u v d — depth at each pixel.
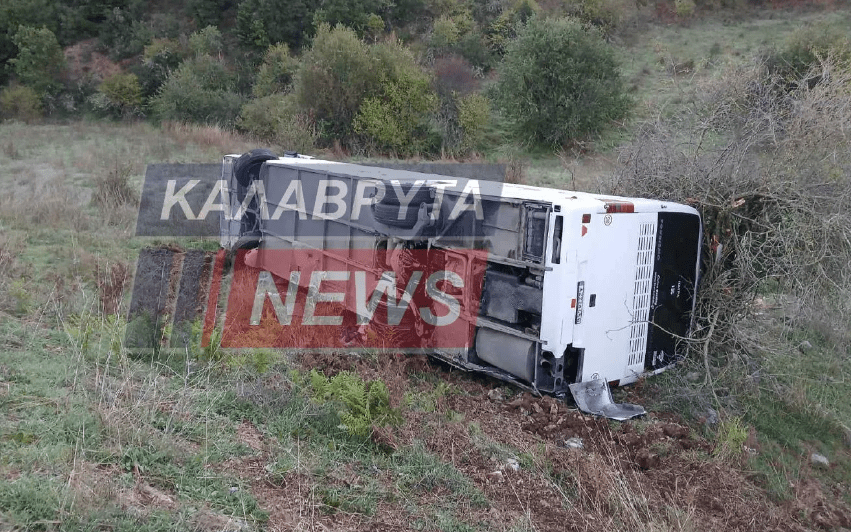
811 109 8.67
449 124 24.55
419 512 4.75
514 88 24.67
